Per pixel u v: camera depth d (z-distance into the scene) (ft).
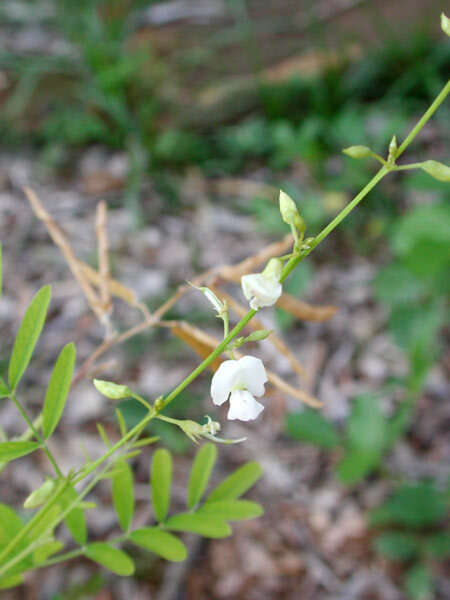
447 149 1.75
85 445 1.14
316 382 1.28
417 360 1.12
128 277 1.45
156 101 1.89
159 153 1.75
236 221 1.62
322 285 1.47
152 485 0.47
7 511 0.44
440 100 0.32
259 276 0.33
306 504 1.12
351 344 1.35
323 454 1.19
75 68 1.98
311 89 1.88
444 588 1.01
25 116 1.90
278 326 1.34
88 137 1.86
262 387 0.38
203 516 0.47
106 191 1.71
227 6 2.31
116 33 1.92
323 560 1.05
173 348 1.29
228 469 1.15
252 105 1.91
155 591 0.99
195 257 1.51
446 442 1.18
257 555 1.05
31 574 0.99
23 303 1.39
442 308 1.23
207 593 1.00
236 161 1.81
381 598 1.01
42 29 2.17
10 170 1.76
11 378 0.40
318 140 1.78
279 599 1.01
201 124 1.88
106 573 1.00
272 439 1.21
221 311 0.35
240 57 2.11
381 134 1.70
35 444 0.39
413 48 1.92
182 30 2.27
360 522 1.09
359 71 1.93
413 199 1.62
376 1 2.20
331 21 2.17
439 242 1.09
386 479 1.14
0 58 1.99
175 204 1.67
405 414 1.08
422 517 0.99
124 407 1.16
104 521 1.06
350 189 1.66
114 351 1.28
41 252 1.51
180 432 1.15
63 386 0.40
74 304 1.39
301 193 1.64
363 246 1.54
